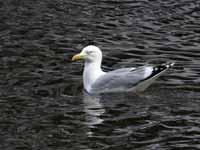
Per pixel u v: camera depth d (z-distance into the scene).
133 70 17.08
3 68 18.88
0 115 15.21
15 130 14.32
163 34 23.23
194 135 14.08
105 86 17.02
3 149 13.27
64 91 17.16
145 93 16.88
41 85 17.53
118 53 20.84
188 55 20.67
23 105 15.93
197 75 18.47
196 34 23.27
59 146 13.45
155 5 27.44
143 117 15.16
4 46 21.30
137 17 25.58
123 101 16.31
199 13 26.23
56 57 20.20
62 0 28.38
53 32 23.25
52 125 14.67
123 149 13.31
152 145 13.53
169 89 17.17
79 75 18.55
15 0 28.23
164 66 16.80
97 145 13.52
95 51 17.30
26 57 20.09
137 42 22.16
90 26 24.16
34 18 25.20
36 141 13.72
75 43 21.89
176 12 26.34
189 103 16.06
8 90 17.02
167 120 14.95
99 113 15.47
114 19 25.23
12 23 24.36
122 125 14.70
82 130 14.39
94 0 28.42
